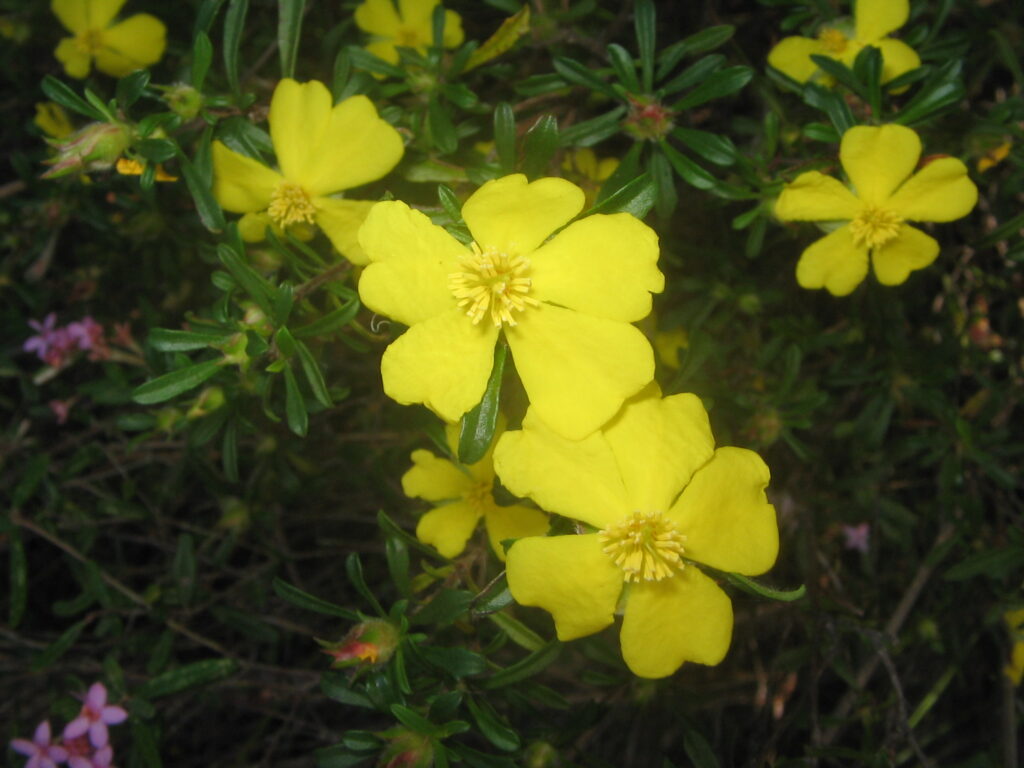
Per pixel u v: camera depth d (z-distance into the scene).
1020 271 0.22
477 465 0.16
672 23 0.23
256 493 0.22
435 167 0.16
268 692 0.25
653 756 0.26
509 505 0.16
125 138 0.14
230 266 0.14
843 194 0.16
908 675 0.23
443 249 0.12
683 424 0.12
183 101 0.14
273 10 0.22
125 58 0.22
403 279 0.12
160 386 0.14
